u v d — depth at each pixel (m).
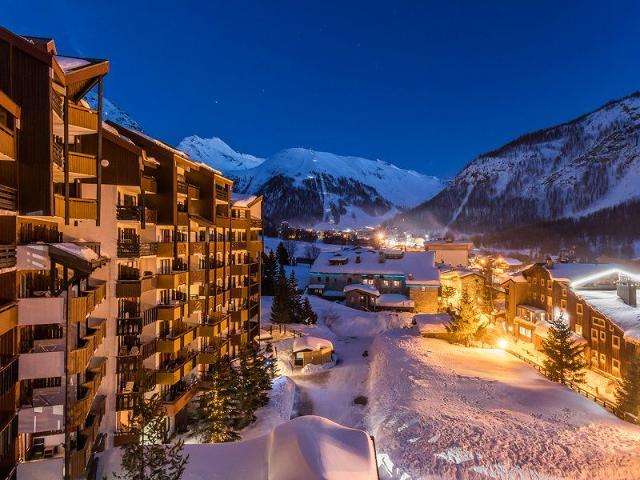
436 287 79.06
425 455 28.28
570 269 53.19
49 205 16.69
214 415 29.17
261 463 22.30
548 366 41.81
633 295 44.22
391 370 44.38
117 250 24.58
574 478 25.19
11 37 16.20
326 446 20.81
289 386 41.53
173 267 30.42
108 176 24.09
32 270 17.08
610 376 41.84
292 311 63.62
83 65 19.89
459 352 49.69
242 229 44.84
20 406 17.12
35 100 16.58
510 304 61.06
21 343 17.81
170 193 28.64
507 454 27.39
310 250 144.38
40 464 17.12
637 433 29.72
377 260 87.75
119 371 25.00
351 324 67.12
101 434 24.34
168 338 28.73
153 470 19.25
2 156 15.48
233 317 41.72
